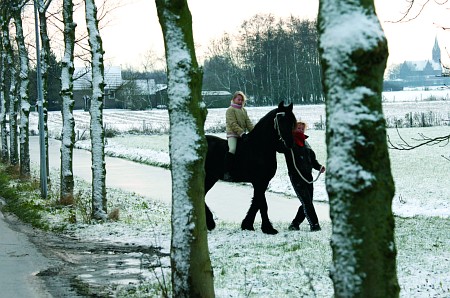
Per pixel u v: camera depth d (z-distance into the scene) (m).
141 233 14.54
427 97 107.62
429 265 9.90
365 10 4.62
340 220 4.54
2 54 36.25
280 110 13.08
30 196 22.34
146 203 21.30
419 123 53.59
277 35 99.50
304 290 8.38
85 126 76.00
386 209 4.54
